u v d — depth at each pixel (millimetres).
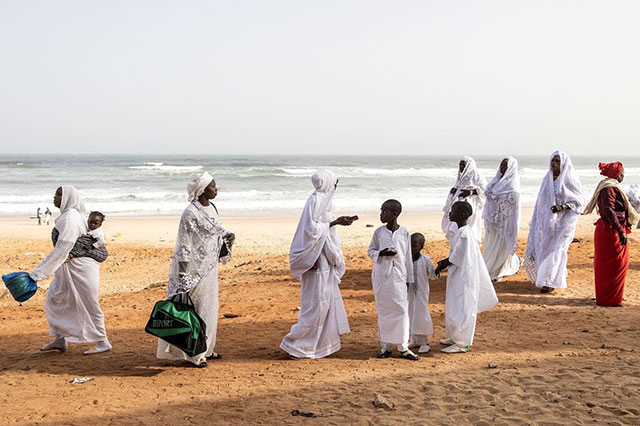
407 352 6406
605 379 5535
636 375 5648
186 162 117938
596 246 9141
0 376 6133
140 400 5246
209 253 6113
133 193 41938
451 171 76125
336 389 5430
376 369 6039
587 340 7141
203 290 6133
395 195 41938
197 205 6090
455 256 6523
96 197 38812
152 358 6742
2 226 25141
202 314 6168
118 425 4664
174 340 5902
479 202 11219
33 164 92000
